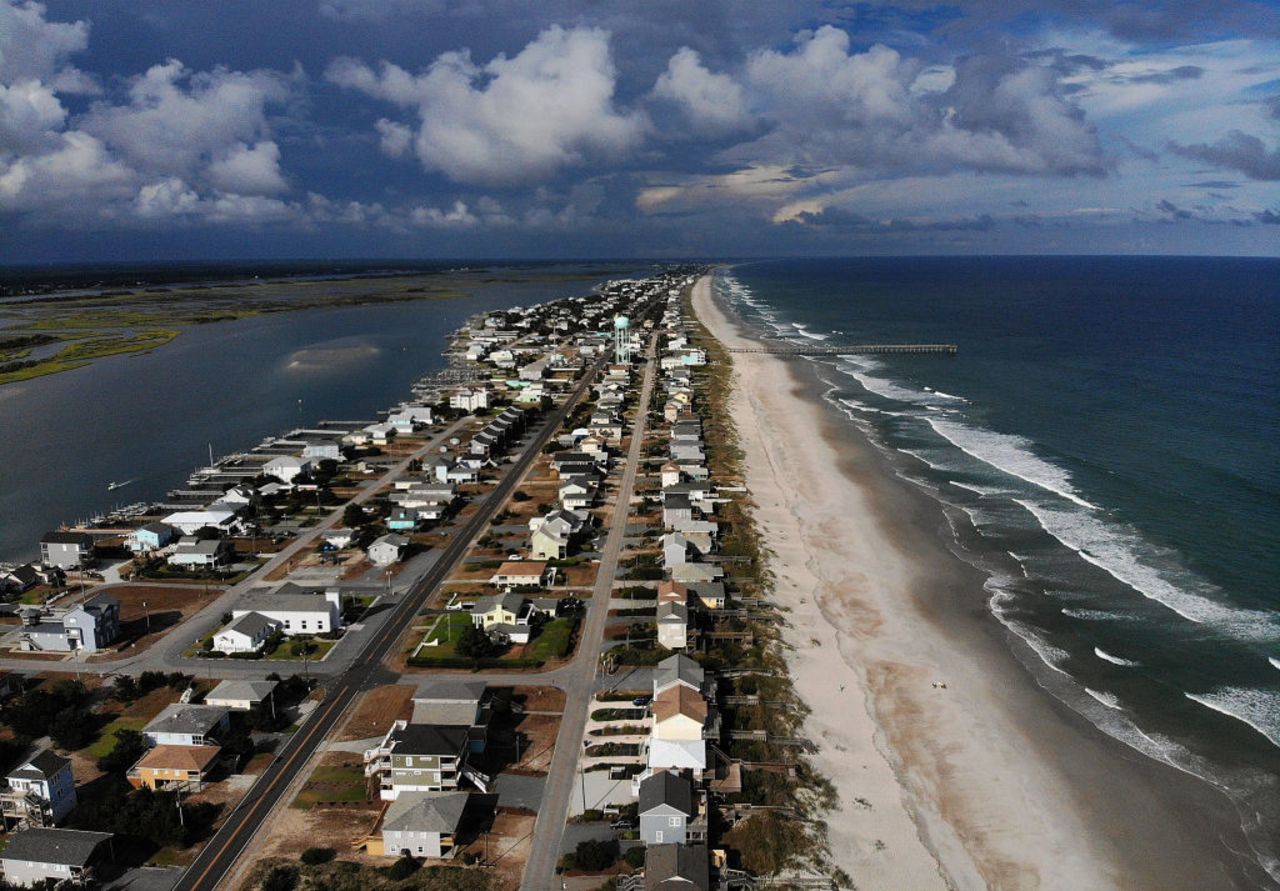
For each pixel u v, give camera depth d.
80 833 52.62
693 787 57.47
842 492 121.56
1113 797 59.03
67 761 57.75
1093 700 70.06
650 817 53.25
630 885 49.72
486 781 59.34
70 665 77.50
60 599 91.69
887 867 52.75
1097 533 102.50
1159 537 100.62
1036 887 51.47
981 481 123.62
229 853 53.50
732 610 85.25
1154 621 81.75
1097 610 84.25
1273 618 81.38
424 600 90.50
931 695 71.38
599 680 73.62
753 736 64.56
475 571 98.12
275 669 76.25
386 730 66.69
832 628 83.00
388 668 76.38
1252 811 57.31
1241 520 104.94
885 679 74.00
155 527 107.44
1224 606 84.00
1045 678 73.44
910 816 57.38
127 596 92.75
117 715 69.25
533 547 101.88
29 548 109.00
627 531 110.12
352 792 59.44
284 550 105.69
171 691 72.69
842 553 100.62
